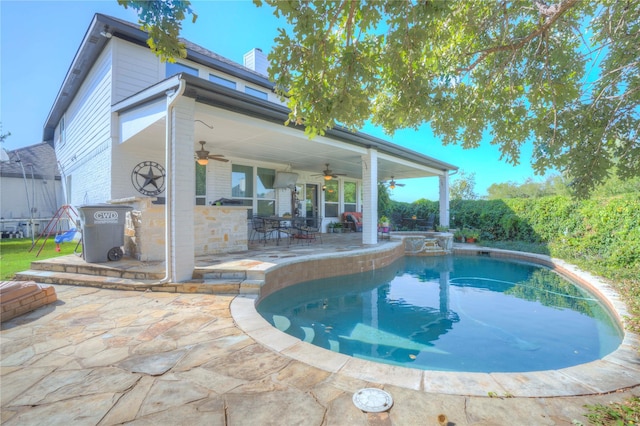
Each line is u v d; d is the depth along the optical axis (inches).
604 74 120.7
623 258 267.1
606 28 117.3
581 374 88.1
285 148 328.8
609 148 126.5
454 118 141.1
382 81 119.7
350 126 125.7
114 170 275.7
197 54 340.5
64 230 475.2
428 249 437.1
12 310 134.1
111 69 277.7
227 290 173.8
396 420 67.3
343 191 587.5
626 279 226.1
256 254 263.0
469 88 139.6
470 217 557.9
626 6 108.0
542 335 158.7
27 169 584.7
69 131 454.0
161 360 96.3
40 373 88.7
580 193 132.9
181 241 181.9
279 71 94.5
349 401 74.5
